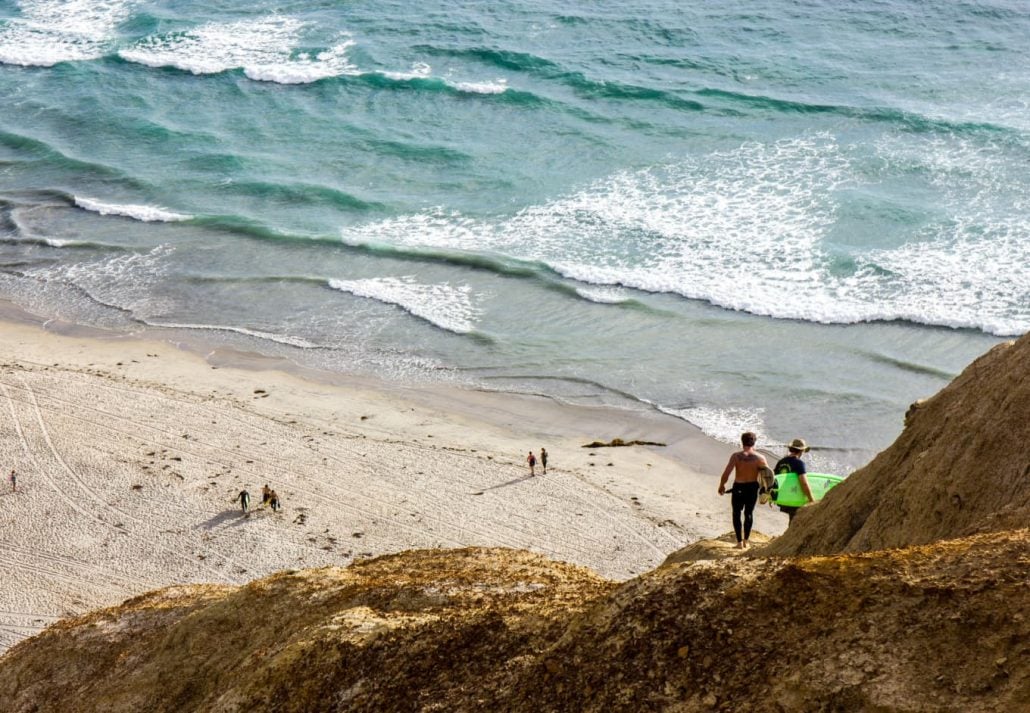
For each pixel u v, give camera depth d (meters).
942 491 14.59
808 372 47.09
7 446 42.75
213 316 54.09
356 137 70.81
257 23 87.06
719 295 52.56
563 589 15.45
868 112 67.31
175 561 36.66
